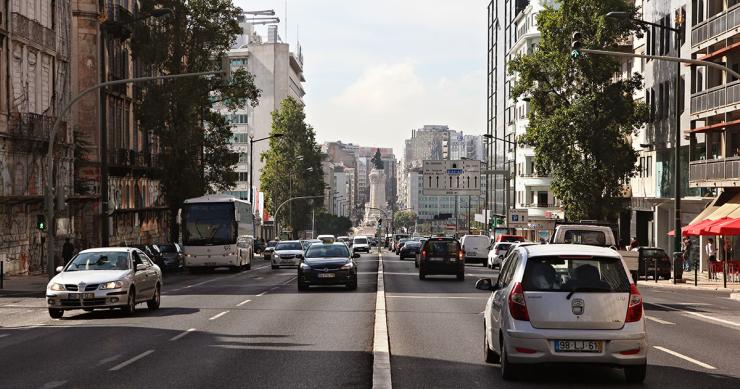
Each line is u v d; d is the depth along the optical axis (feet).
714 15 169.78
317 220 589.32
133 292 79.87
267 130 560.61
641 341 39.81
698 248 185.98
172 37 204.85
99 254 83.56
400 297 101.30
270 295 105.09
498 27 437.58
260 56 563.48
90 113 203.00
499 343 42.75
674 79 194.08
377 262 233.76
